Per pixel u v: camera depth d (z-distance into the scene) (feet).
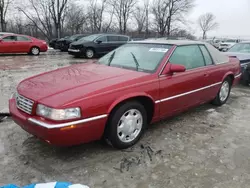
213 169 8.90
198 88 13.03
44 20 119.96
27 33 123.54
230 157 9.74
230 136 11.65
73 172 8.55
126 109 9.66
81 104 8.29
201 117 14.07
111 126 9.39
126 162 9.21
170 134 11.69
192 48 13.19
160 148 10.32
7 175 8.29
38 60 42.16
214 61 14.44
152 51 12.23
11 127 11.98
